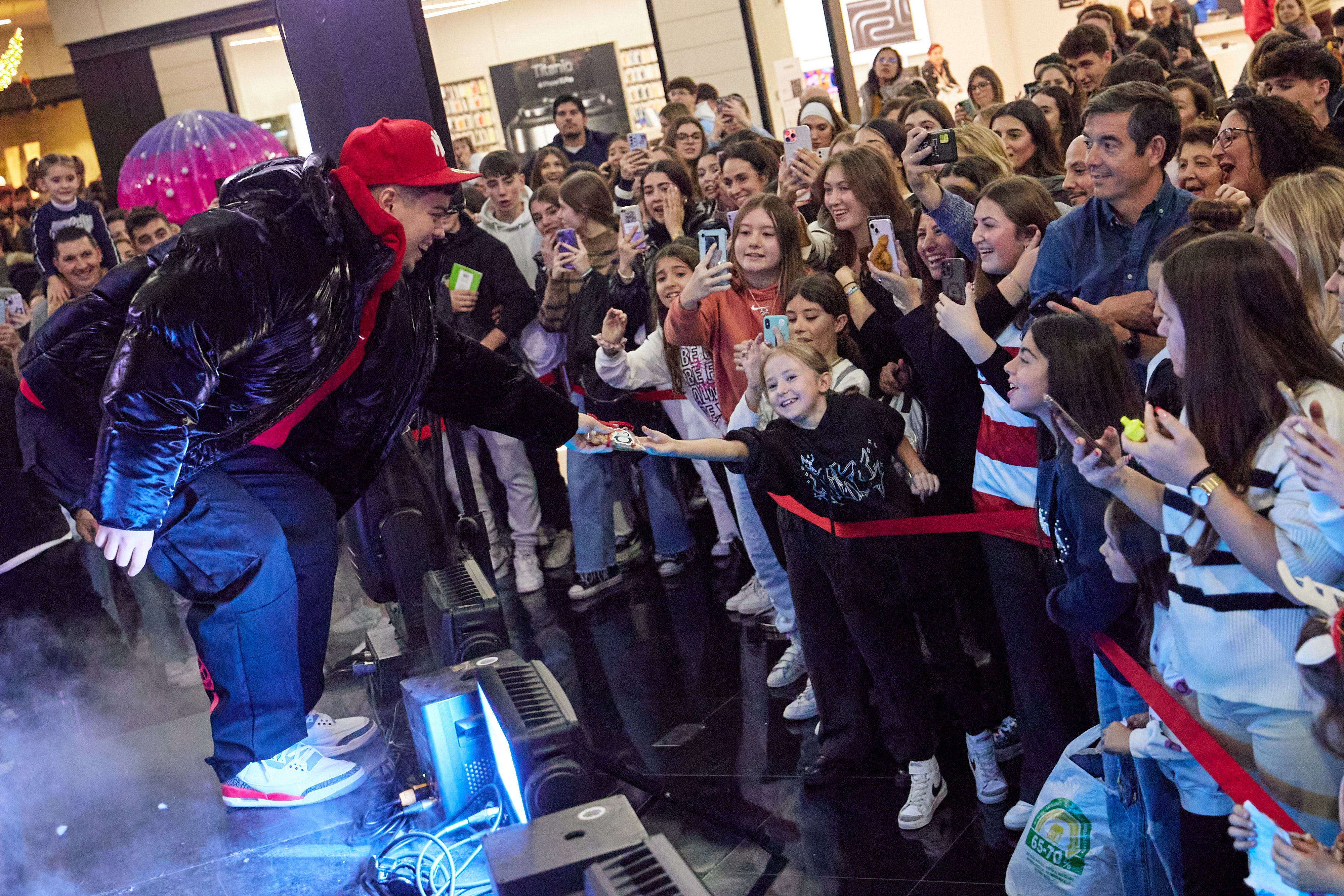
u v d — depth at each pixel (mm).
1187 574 1714
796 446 2762
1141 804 2025
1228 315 1592
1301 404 1579
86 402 2785
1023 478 2486
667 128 6371
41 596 4512
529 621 4602
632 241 4133
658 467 4715
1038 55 13328
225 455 2617
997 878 2443
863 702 2973
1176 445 1602
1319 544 1533
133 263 2766
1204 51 7926
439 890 2508
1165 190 2465
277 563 2674
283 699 2729
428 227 2688
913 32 11805
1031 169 4047
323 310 2473
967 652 3121
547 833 1917
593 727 3592
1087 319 2004
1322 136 2793
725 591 4473
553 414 3141
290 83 10055
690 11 10008
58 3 9656
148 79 9812
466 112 11953
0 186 9633
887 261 2832
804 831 2766
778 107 10359
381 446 2914
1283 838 1583
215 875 2955
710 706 3561
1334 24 5148
